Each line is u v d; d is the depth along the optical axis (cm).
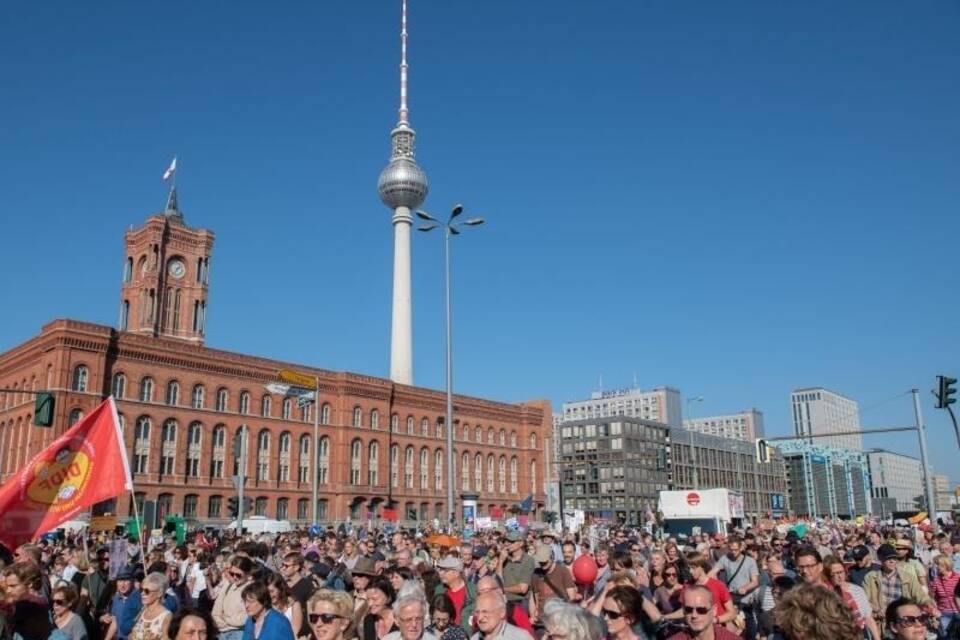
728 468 17912
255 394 9275
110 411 1541
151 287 10862
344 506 9838
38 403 2498
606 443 15525
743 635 1391
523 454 12838
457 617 1173
